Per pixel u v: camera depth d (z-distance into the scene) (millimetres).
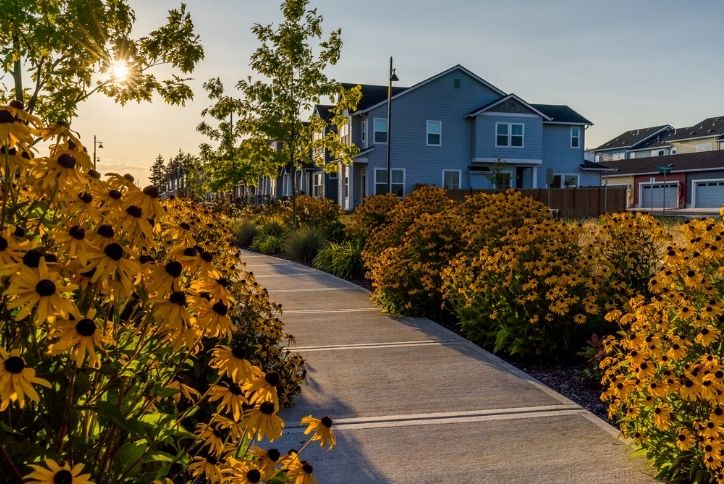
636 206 48750
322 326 7562
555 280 6148
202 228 7117
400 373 5625
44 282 1526
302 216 19188
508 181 30781
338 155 20578
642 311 4430
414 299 8234
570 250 7113
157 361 2031
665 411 3414
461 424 4426
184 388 2062
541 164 34781
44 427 1825
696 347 4039
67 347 1563
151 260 2041
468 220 9867
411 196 11953
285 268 13383
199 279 1998
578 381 5535
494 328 6754
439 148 32375
